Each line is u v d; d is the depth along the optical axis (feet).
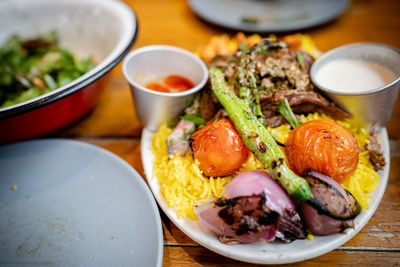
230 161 0.72
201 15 1.35
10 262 0.72
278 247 0.65
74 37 1.21
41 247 0.74
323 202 0.62
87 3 1.14
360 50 0.85
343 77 0.84
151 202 0.74
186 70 0.93
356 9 1.43
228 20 1.31
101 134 1.01
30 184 0.85
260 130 0.71
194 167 0.74
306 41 1.14
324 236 0.66
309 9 1.37
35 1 1.15
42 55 1.17
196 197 0.73
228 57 0.95
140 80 0.93
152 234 0.70
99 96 1.01
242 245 0.66
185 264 0.71
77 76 1.08
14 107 0.77
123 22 1.04
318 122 0.73
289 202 0.63
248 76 0.79
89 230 0.75
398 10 1.40
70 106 0.91
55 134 1.02
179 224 0.70
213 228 0.65
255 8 1.40
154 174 0.80
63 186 0.83
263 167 0.73
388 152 0.80
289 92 0.80
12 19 1.16
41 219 0.78
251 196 0.62
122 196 0.78
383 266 0.68
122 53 0.90
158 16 1.45
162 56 0.93
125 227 0.74
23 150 0.90
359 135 0.81
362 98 0.75
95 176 0.84
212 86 0.81
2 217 0.79
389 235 0.72
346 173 0.70
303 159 0.69
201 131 0.76
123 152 0.96
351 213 0.64
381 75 0.82
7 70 1.09
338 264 0.69
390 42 1.24
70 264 0.70
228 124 0.74
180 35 1.34
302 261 0.69
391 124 0.96
